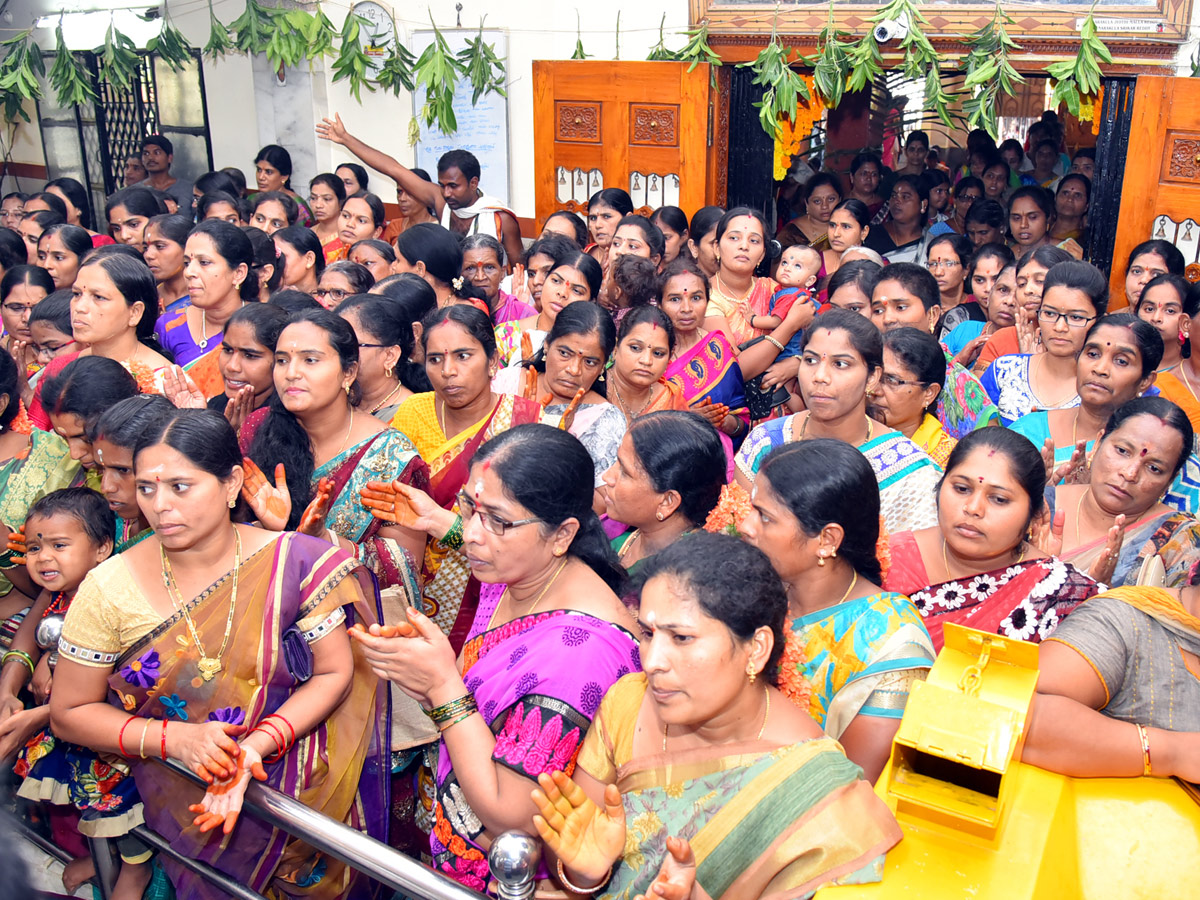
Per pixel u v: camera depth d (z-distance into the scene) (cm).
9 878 76
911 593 232
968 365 444
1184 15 513
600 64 633
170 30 783
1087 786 164
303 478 275
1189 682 179
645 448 223
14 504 292
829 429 296
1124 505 263
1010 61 548
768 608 152
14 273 427
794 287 486
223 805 187
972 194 682
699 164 620
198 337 425
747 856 146
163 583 203
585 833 156
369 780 228
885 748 181
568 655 180
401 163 800
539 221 680
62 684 204
